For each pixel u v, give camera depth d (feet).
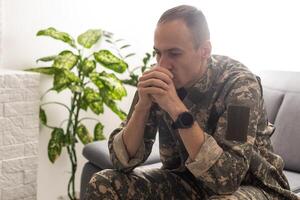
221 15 9.00
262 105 4.10
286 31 8.16
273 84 7.00
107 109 8.88
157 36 3.82
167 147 4.50
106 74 7.66
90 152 6.40
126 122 4.55
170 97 3.73
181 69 3.86
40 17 7.61
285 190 4.07
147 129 4.43
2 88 6.52
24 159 7.03
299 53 8.04
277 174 4.12
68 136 7.62
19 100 6.79
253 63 8.65
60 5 7.86
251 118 3.76
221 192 3.59
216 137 3.81
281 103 6.71
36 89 7.01
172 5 9.43
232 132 3.69
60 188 8.39
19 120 6.84
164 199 4.25
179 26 3.75
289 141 6.30
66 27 7.99
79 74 7.54
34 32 7.57
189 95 4.16
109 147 4.35
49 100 7.93
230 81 4.03
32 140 7.09
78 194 8.55
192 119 3.64
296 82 6.75
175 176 4.42
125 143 4.17
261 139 4.14
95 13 8.39
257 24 8.54
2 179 6.79
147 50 9.39
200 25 3.86
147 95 3.91
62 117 8.19
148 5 9.27
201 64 4.03
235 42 8.87
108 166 6.00
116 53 8.80
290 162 6.23
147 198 4.15
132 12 9.00
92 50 8.34
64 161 8.38
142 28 9.24
